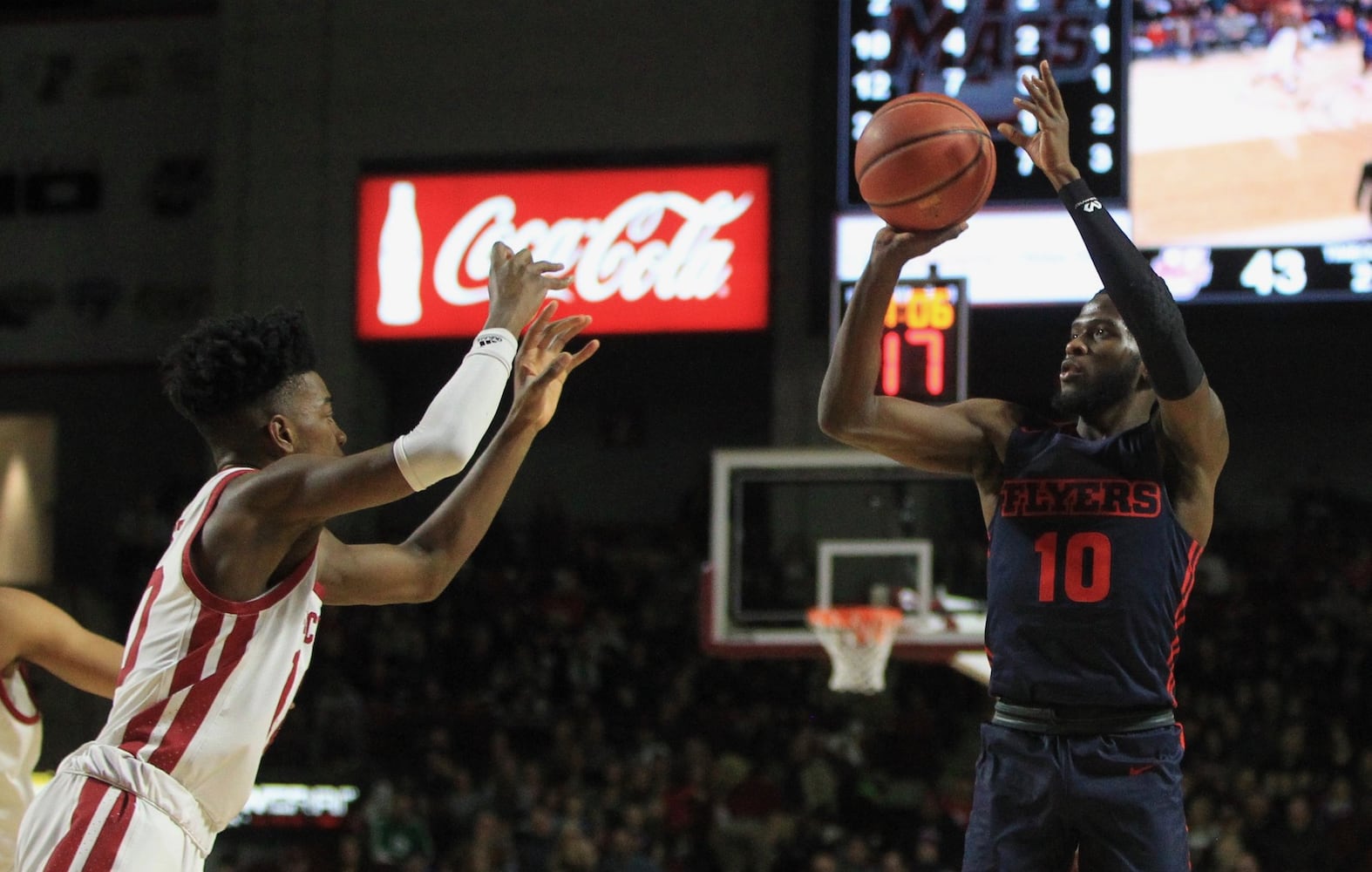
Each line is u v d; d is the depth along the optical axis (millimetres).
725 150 15039
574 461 18297
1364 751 11242
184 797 2592
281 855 11133
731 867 10031
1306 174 13375
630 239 15148
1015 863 2861
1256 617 13711
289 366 2768
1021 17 13875
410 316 15406
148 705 2594
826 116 14297
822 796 11008
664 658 14094
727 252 14945
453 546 3051
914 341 7066
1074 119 13719
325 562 2953
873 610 7961
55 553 18703
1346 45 13359
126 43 17750
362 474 2523
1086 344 3068
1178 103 13602
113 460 18844
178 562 2629
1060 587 2869
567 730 12000
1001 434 3104
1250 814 9906
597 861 9688
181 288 17312
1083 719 2842
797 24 15172
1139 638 2838
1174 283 13523
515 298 2840
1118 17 13719
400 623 14727
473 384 2656
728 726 12297
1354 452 16953
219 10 17312
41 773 12336
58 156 17719
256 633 2615
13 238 17688
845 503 8719
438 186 15484
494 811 10891
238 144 15969
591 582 15508
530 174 15336
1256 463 17172
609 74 15445
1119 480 2912
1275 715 11719
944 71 13984
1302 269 13320
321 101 15891
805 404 14578
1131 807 2789
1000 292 13719
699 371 17688
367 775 12328
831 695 12547
